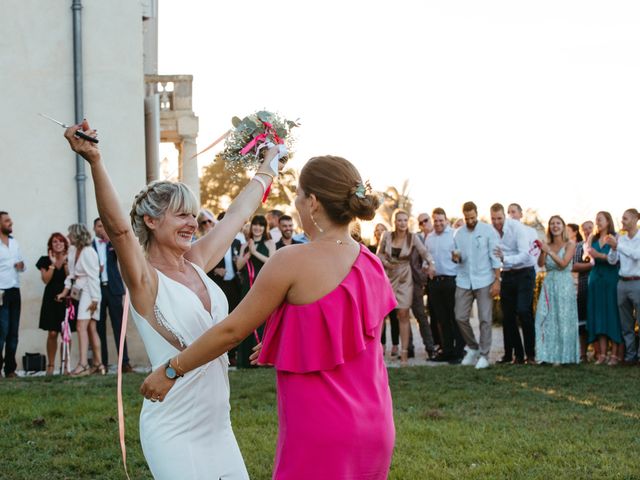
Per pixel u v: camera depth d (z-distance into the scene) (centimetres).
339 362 290
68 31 1202
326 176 305
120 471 572
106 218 311
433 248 1221
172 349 325
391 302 315
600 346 1129
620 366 1084
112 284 1105
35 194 1188
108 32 1218
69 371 1100
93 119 1212
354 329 294
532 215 1906
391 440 299
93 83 1212
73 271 1088
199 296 338
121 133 1220
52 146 1195
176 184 339
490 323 1096
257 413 751
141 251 323
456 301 1124
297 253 299
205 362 303
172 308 326
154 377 306
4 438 659
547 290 1104
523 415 748
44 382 973
